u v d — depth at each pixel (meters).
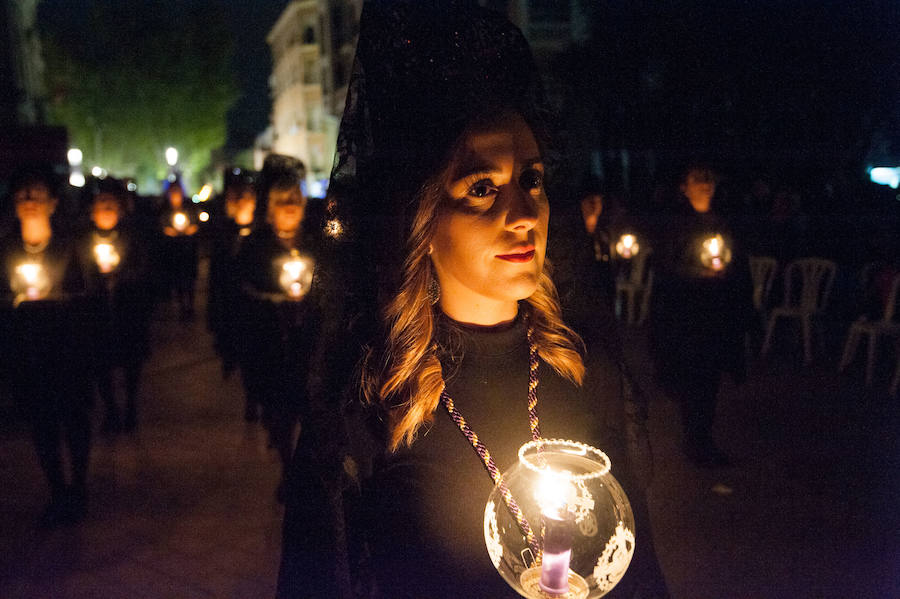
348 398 1.21
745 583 3.43
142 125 40.31
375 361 1.20
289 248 4.59
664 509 4.22
